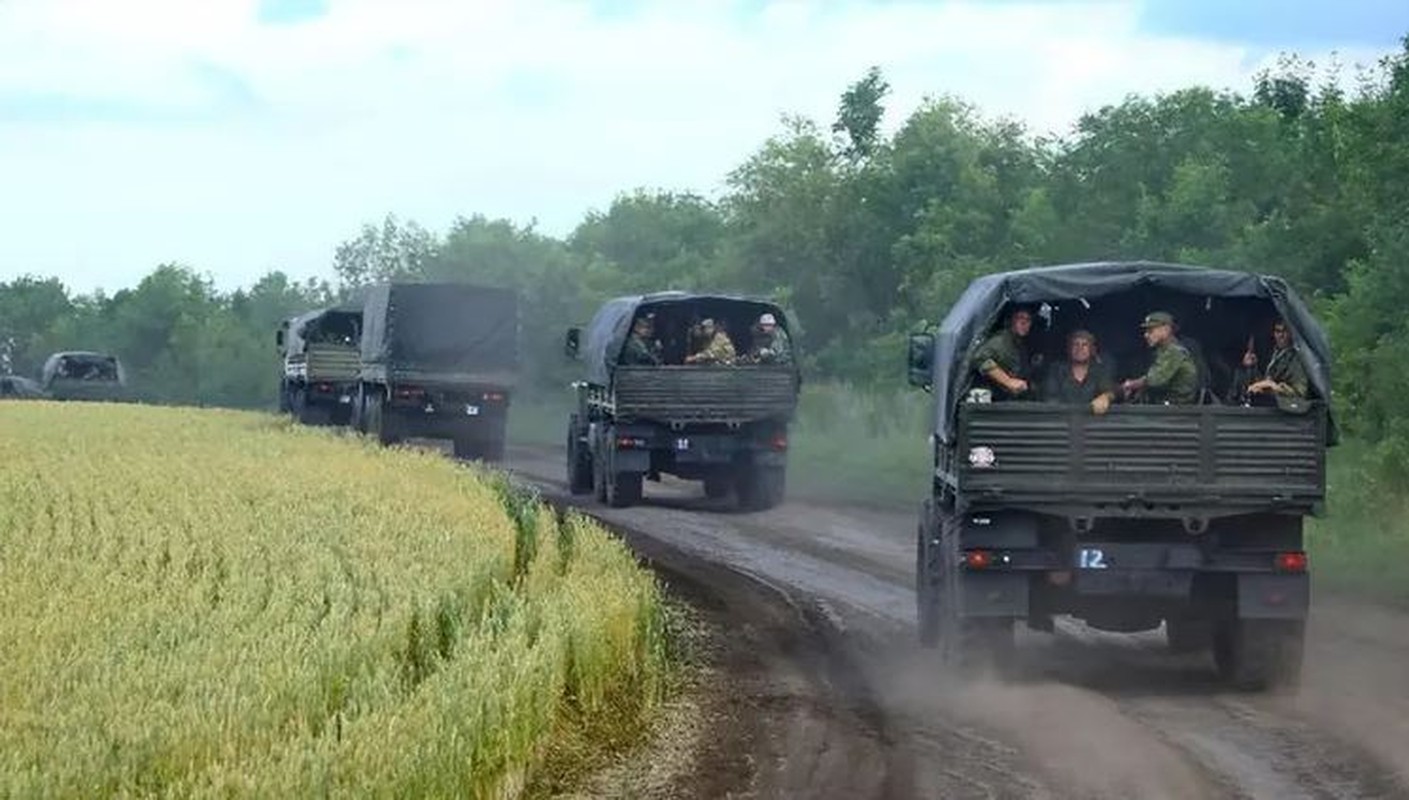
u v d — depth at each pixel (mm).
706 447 34719
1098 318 18375
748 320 35562
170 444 37094
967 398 17031
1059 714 15484
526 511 24359
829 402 50719
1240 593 16562
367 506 23359
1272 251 39906
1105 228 48469
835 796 12539
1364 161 33062
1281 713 15547
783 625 20969
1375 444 30750
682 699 16219
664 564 26297
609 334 35406
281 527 20641
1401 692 16594
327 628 13352
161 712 10492
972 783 12922
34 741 10047
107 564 17266
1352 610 21672
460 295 48812
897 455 42531
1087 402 17000
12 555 18078
